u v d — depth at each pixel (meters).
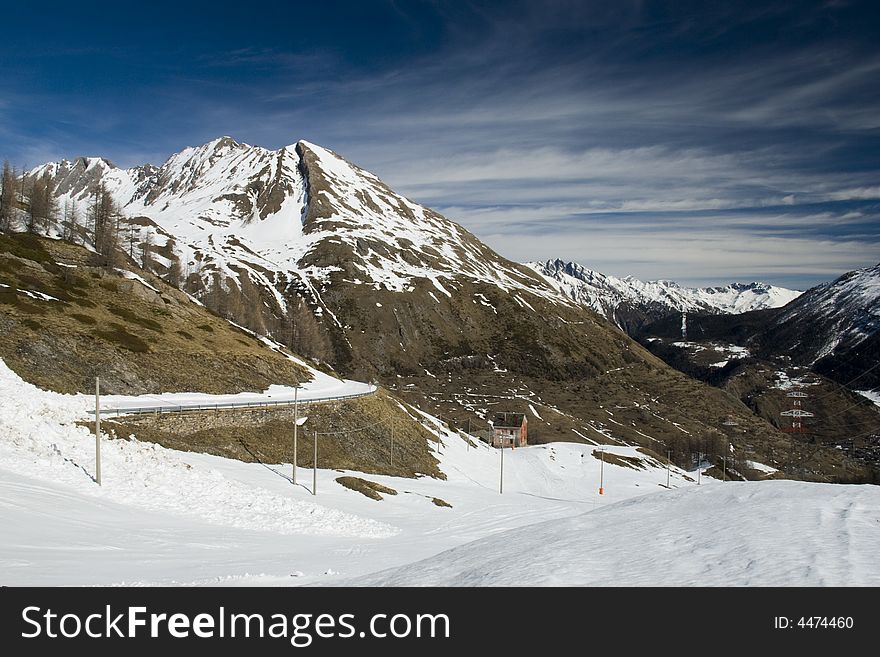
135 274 112.56
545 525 27.77
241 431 75.12
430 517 65.25
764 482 31.53
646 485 125.62
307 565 30.64
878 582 13.25
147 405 71.69
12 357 67.88
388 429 100.31
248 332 128.50
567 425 191.75
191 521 42.41
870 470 191.50
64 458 46.34
